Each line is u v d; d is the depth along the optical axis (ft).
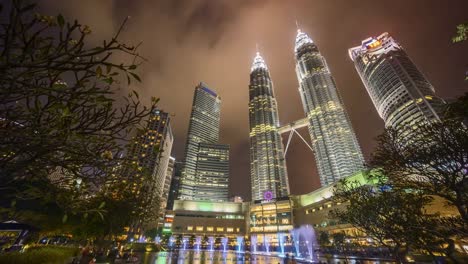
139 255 154.30
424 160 28.12
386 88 490.49
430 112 388.37
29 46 8.64
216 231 426.92
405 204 35.99
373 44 581.53
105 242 96.17
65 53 8.98
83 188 14.47
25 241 74.69
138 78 9.98
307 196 405.80
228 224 437.17
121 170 15.02
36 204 49.88
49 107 9.92
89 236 84.74
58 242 136.98
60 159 12.06
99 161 13.20
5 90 8.64
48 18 9.10
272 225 409.28
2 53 8.12
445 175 26.96
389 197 39.45
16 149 10.31
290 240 377.71
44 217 55.11
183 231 417.08
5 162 10.50
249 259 165.78
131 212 80.59
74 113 10.92
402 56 504.43
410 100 428.15
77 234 76.89
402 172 32.12
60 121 10.53
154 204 122.01
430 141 27.48
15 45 8.38
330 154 613.93
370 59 556.51
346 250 189.26
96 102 10.34
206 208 455.22
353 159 574.56
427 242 32.40
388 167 32.86
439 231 29.78
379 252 147.02
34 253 55.67
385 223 41.91
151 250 219.41
